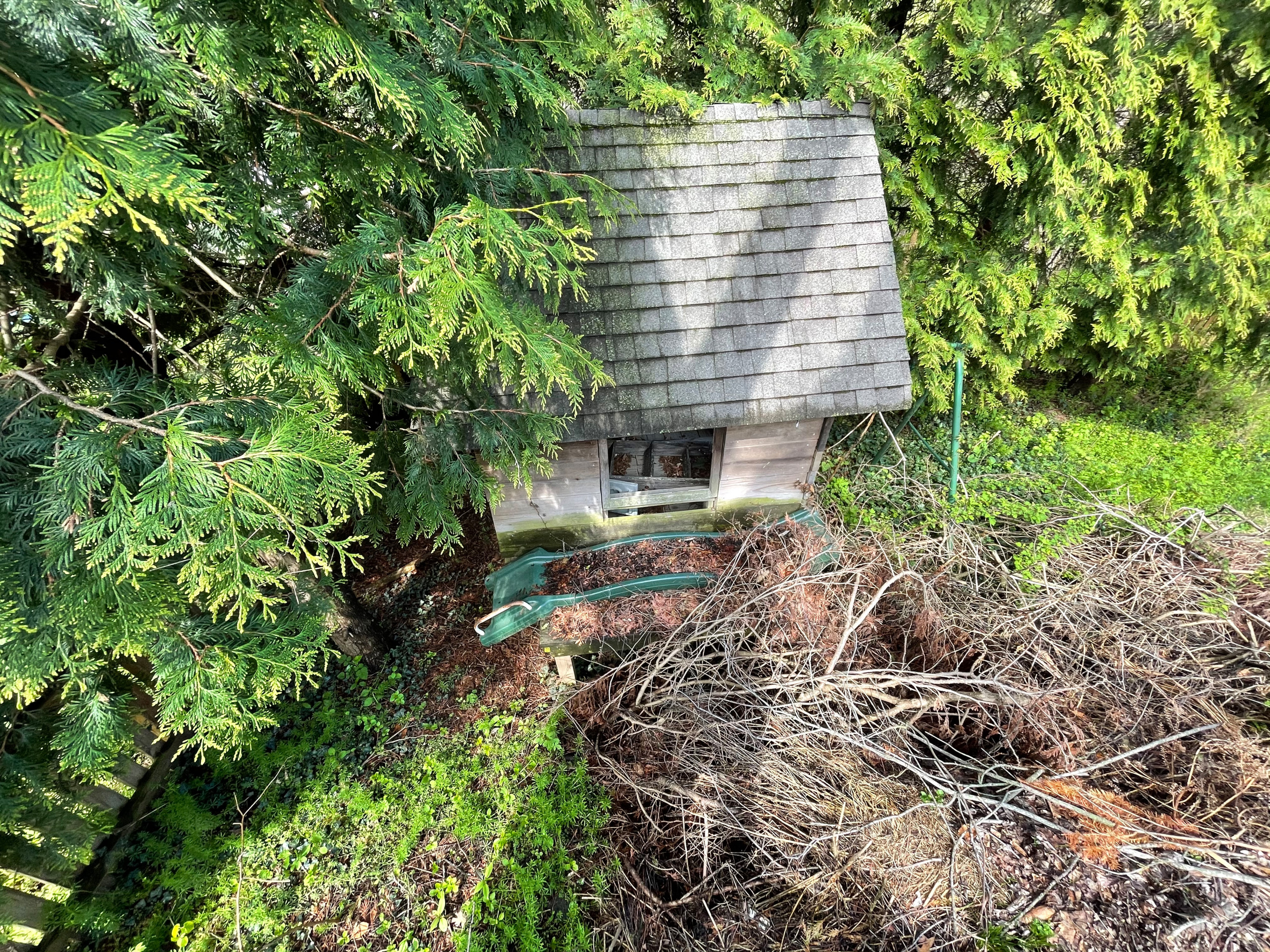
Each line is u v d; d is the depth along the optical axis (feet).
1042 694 11.74
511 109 10.73
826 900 10.30
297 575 12.35
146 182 5.24
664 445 18.29
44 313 9.60
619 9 14.46
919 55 17.35
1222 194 18.51
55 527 7.31
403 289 8.33
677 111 13.58
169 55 6.29
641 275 13.23
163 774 14.07
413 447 11.92
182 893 11.53
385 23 8.41
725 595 13.80
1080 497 17.74
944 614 13.73
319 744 14.38
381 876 11.63
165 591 8.33
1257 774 10.98
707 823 10.75
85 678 8.96
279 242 9.77
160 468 7.16
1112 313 20.63
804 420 14.52
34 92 5.13
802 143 13.98
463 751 13.94
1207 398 22.75
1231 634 13.78
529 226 12.37
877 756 11.74
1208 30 15.98
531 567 15.26
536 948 9.56
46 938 10.89
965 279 19.61
